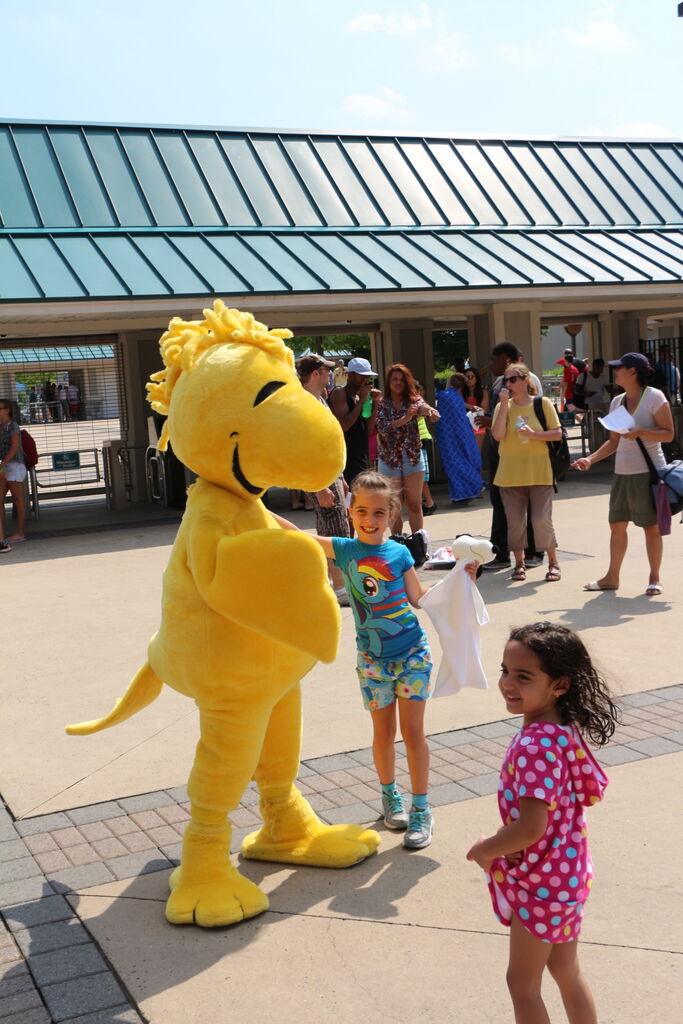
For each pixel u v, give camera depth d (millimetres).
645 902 3607
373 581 4109
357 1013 3070
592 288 15727
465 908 3648
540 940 2598
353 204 16547
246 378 3504
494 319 16234
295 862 4051
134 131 16141
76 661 7180
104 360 19438
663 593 8141
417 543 5008
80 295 12555
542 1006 2654
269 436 3418
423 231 16422
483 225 17172
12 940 3545
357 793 4648
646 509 7941
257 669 3553
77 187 14781
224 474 3547
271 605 3277
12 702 6320
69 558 11570
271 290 13555
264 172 16438
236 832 4355
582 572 9125
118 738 5574
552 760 2535
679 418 16953
